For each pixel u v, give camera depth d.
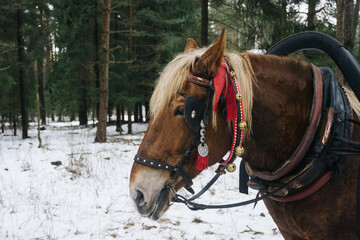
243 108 1.51
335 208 1.60
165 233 3.94
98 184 6.12
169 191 1.51
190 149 1.47
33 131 19.84
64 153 9.35
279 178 1.67
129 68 16.16
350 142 1.53
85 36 21.30
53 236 3.83
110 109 22.55
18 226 4.11
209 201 5.23
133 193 1.49
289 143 1.67
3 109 18.45
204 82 1.51
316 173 1.56
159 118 1.50
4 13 15.32
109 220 4.38
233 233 3.92
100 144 11.43
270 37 13.20
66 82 22.66
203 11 12.77
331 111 1.61
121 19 18.14
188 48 1.96
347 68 1.69
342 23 6.20
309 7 11.93
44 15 17.89
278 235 3.86
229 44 13.06
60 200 5.18
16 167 7.40
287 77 1.72
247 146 1.67
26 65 16.27
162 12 18.36
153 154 1.49
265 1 12.13
